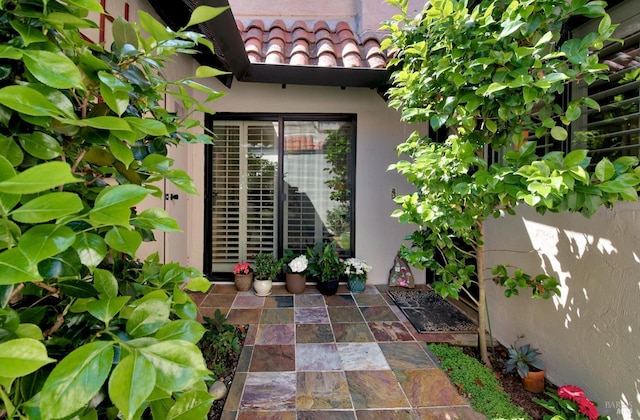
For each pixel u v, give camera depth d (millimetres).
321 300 3238
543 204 1395
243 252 3867
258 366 2010
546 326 1909
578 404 1479
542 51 1586
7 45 580
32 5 604
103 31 1699
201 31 2141
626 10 1505
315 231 3871
